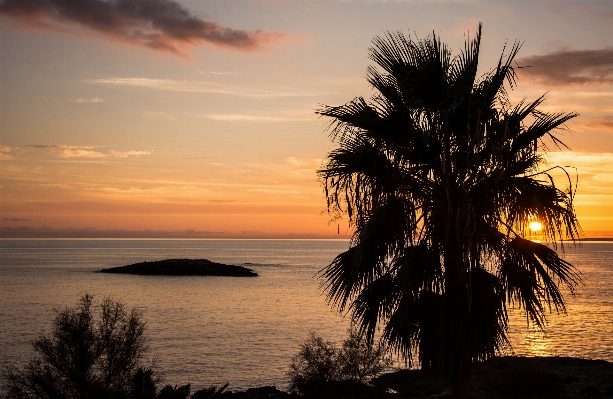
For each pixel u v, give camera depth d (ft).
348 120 32.65
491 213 29.96
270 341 223.92
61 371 62.59
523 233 31.37
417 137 31.30
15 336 229.04
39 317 294.25
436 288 30.76
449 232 31.12
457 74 33.42
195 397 34.86
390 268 31.30
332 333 243.19
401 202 31.42
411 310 30.66
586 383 82.94
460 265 30.71
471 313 29.94
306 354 90.68
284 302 391.04
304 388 89.71
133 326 70.38
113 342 68.03
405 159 31.89
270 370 165.68
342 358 88.33
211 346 211.41
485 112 30.42
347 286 31.91
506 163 30.12
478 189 30.40
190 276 645.10
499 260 31.22
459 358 30.32
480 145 30.12
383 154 31.99
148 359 182.29
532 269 31.27
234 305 372.79
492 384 75.87
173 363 177.27
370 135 32.63
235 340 226.99
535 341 204.74
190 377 156.35
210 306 366.22
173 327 269.85
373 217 31.24
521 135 31.14
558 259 31.04
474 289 30.17
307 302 391.04
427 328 30.81
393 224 31.07
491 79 31.40
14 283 527.40
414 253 30.40
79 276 622.54
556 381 81.46
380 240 31.50
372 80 34.30
